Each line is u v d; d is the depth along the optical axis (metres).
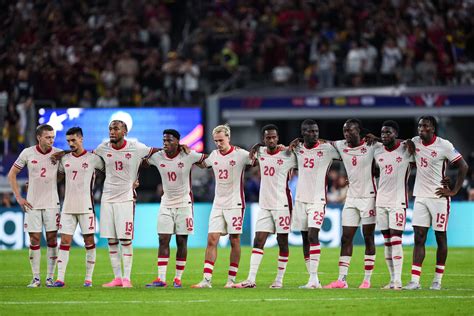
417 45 114.25
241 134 110.44
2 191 96.12
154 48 118.75
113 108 94.44
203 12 126.75
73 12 125.12
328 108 106.44
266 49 115.12
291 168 54.75
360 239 88.62
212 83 116.50
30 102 101.06
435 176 52.84
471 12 121.06
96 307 45.03
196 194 96.38
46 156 55.19
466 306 45.22
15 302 46.84
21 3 124.69
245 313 43.12
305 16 119.69
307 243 55.53
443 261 52.97
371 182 54.44
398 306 45.22
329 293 50.41
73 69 112.44
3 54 116.00
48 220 55.12
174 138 54.19
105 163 54.88
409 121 111.75
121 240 54.94
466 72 113.81
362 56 113.00
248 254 79.38
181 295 49.41
